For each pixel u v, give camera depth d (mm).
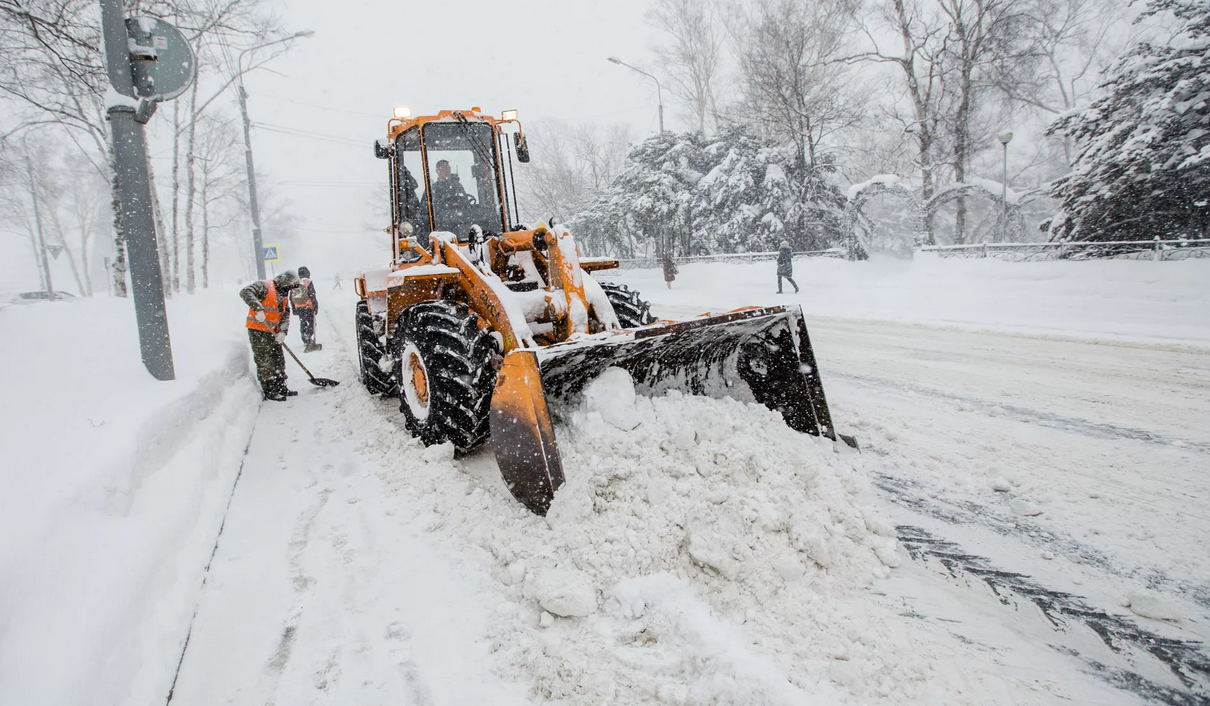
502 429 2758
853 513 2611
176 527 2578
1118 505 2871
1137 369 5445
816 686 1773
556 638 2057
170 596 2236
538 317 3631
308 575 2533
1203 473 3178
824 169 19625
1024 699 1759
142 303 3814
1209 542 2527
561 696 1815
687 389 3648
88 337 4430
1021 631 2053
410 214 4590
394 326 4238
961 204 18422
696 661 1880
